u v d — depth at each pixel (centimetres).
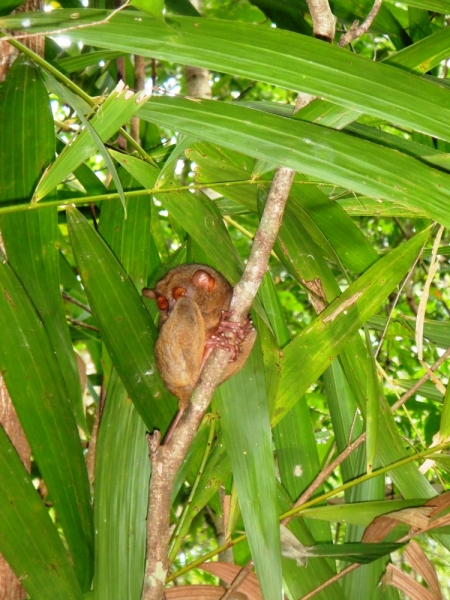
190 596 322
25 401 281
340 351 321
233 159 345
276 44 217
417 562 333
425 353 632
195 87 629
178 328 309
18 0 314
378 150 233
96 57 377
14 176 315
